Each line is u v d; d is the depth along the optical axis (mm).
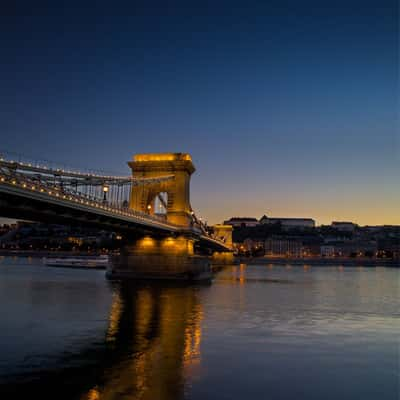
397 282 85438
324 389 18391
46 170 34000
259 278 89438
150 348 24328
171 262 70625
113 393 17484
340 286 71812
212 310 38375
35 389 17812
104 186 44938
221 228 192625
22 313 35500
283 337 27469
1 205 29969
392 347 25188
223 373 20156
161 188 77812
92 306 39812
